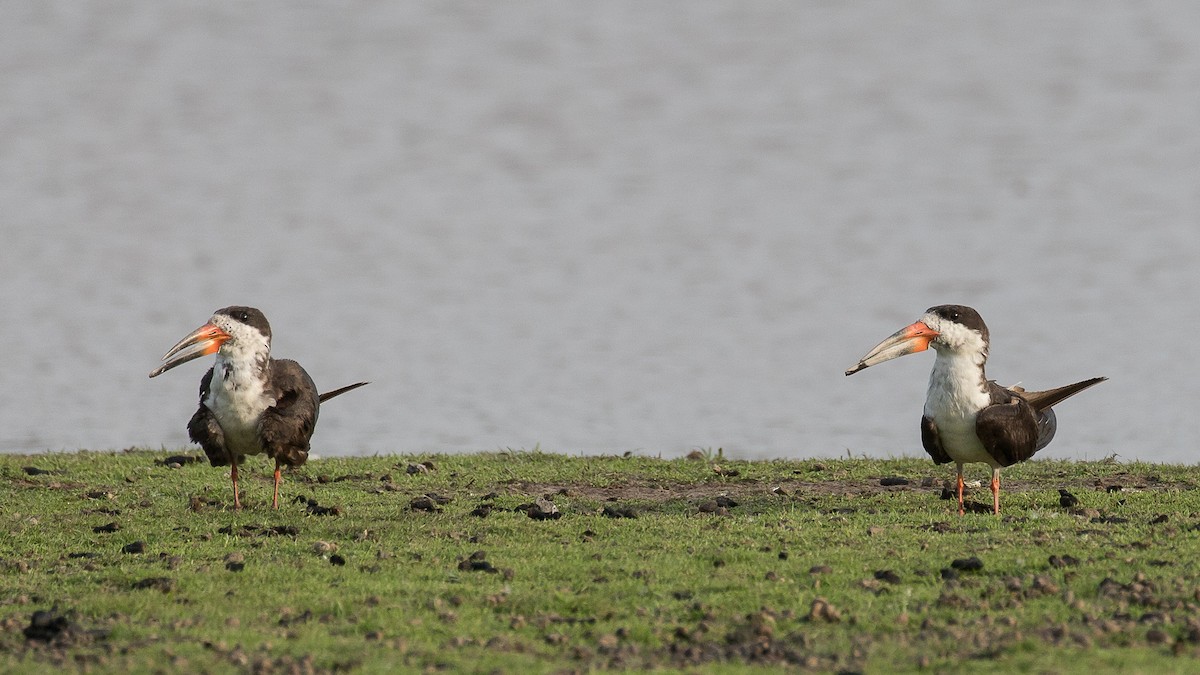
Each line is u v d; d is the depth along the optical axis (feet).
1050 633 31.17
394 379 112.27
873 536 39.65
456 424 94.12
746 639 31.42
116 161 266.98
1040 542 38.27
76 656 30.68
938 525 40.83
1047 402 44.57
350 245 193.67
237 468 51.01
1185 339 122.21
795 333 133.28
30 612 33.91
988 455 42.45
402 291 159.53
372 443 87.10
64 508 45.52
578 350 125.29
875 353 42.24
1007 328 131.13
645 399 103.35
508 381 111.14
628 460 54.90
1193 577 34.45
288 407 45.19
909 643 30.86
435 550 39.11
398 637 31.81
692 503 45.91
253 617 33.35
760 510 44.55
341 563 37.91
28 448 85.56
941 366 42.70
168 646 31.12
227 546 39.91
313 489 48.96
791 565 36.73
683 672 29.43
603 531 41.24
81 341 126.52
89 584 36.14
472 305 150.41
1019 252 174.91
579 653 30.68
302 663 29.84
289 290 159.74
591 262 178.81
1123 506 43.37
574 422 94.68
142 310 143.33
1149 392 100.73
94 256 178.40
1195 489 46.42
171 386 108.68
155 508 45.52
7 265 168.96
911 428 91.76
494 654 30.71
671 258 180.86
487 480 50.80
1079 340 123.75
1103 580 34.35
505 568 36.88
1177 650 29.81
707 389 107.14
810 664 29.76
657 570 36.58
